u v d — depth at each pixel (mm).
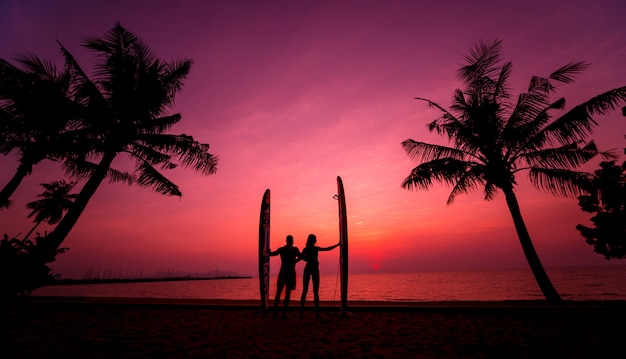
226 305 7219
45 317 6203
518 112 9609
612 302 7559
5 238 8656
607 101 8352
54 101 8516
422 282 87000
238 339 4266
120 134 9047
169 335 4527
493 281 79188
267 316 6148
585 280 71188
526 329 4688
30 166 9930
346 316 6043
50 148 9414
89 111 8953
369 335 4449
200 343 4047
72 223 8039
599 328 4605
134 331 4816
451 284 70000
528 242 9148
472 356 3420
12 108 8469
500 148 9891
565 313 5594
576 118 8680
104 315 6418
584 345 3729
